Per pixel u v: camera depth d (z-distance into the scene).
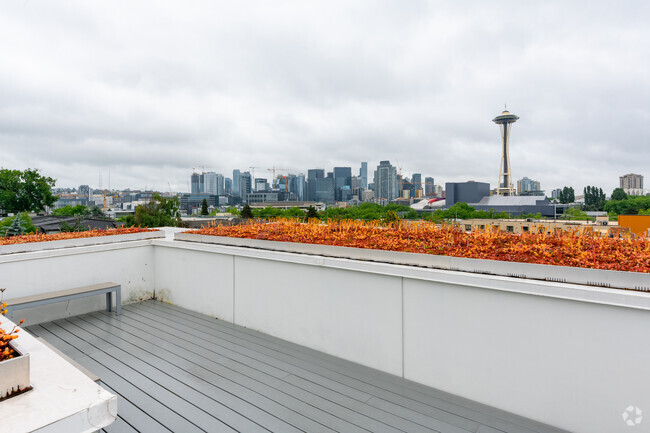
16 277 4.00
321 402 2.58
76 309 4.54
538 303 2.28
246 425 2.31
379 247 3.43
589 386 2.12
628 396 2.00
